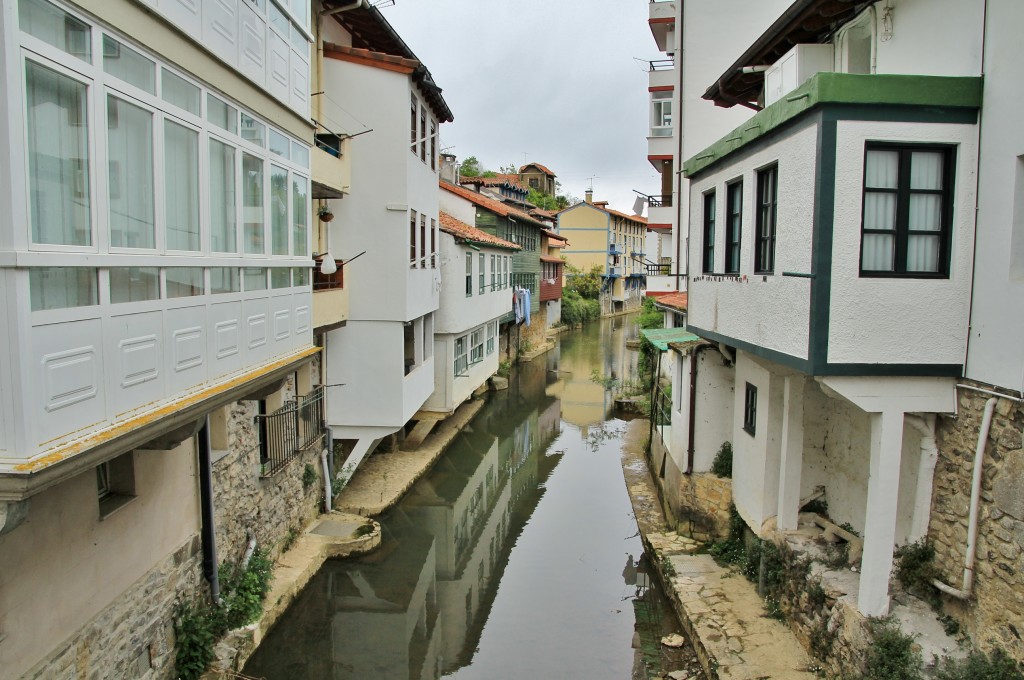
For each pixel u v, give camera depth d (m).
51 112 4.32
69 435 4.48
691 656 9.09
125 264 5.02
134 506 7.31
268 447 11.26
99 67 4.74
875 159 6.95
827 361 6.93
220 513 9.43
